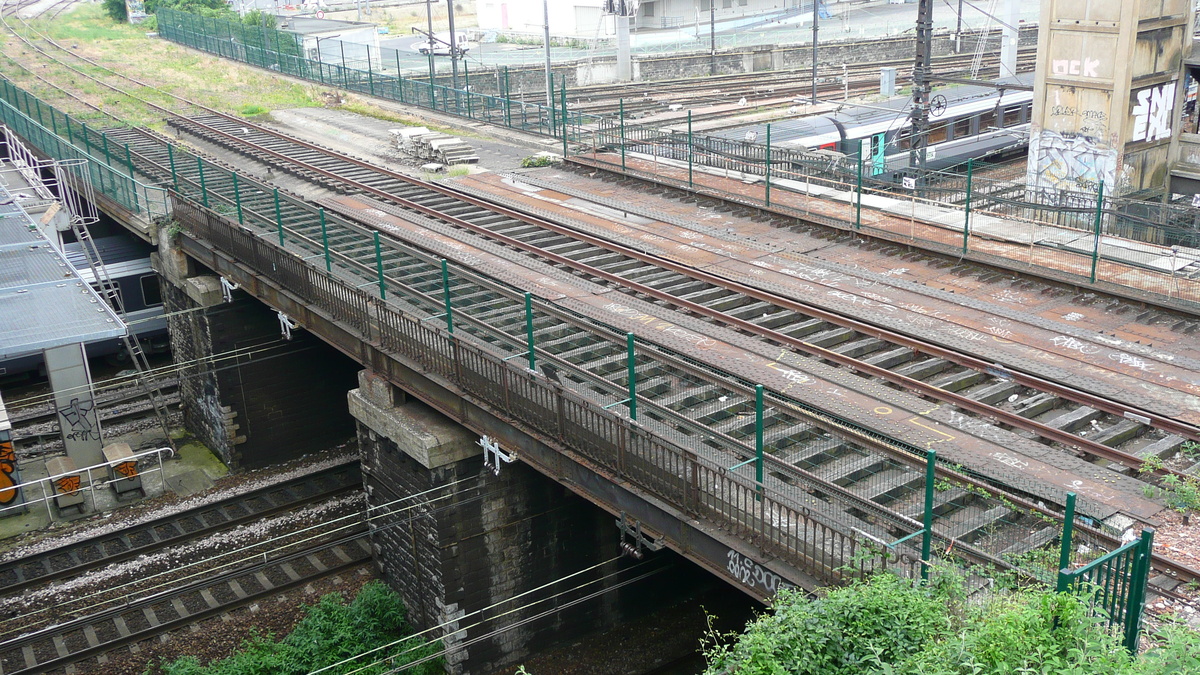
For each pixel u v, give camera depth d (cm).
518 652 1958
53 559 2306
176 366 3036
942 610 944
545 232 2619
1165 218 2288
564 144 3409
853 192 2664
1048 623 861
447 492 1806
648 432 1310
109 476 2636
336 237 2325
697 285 2164
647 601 2088
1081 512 1217
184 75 5853
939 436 1438
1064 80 2784
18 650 1972
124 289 3375
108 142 3272
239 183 2584
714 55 6322
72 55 6275
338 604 2023
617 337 1547
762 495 1150
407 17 9450
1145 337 1797
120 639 1978
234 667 1848
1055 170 2870
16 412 3042
